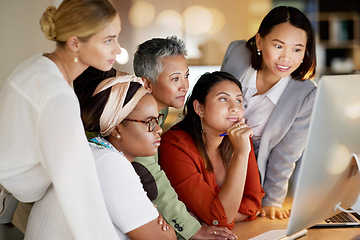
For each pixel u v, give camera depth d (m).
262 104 2.09
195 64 5.86
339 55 5.85
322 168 1.37
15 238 1.62
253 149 1.98
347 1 5.77
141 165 1.57
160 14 5.71
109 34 1.31
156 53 1.74
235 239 1.62
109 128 1.37
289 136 2.05
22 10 3.11
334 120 1.33
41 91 1.20
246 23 5.82
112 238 1.21
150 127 1.38
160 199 1.61
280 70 1.93
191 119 1.82
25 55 3.14
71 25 1.27
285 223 1.83
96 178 1.19
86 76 1.42
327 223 1.71
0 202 1.48
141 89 1.38
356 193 1.63
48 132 1.17
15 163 1.25
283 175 2.03
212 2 5.73
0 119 1.25
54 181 1.17
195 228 1.61
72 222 1.19
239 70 2.13
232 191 1.69
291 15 1.88
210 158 1.86
